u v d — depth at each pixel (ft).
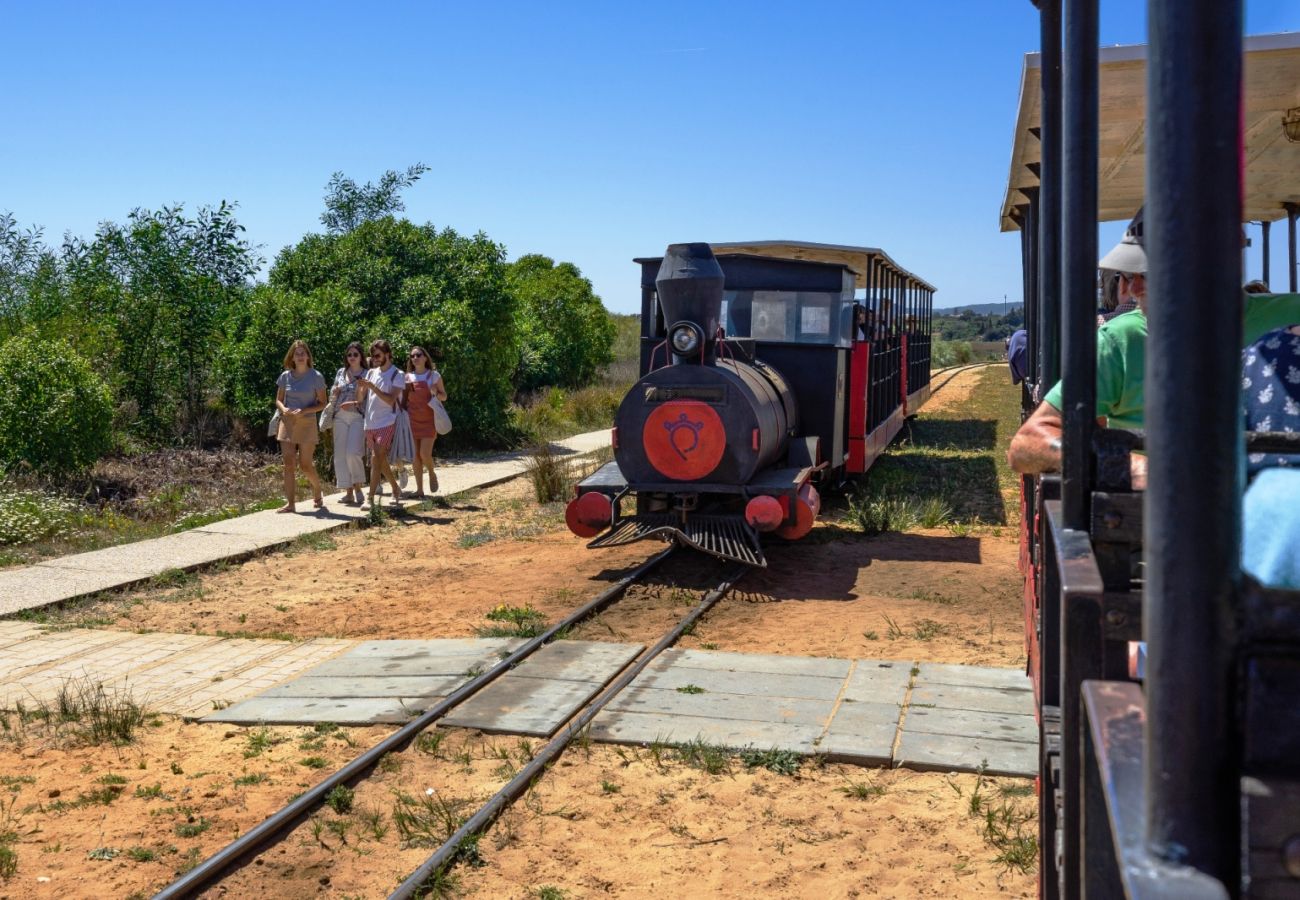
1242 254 3.10
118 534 38.11
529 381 94.32
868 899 13.93
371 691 21.63
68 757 18.56
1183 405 3.10
